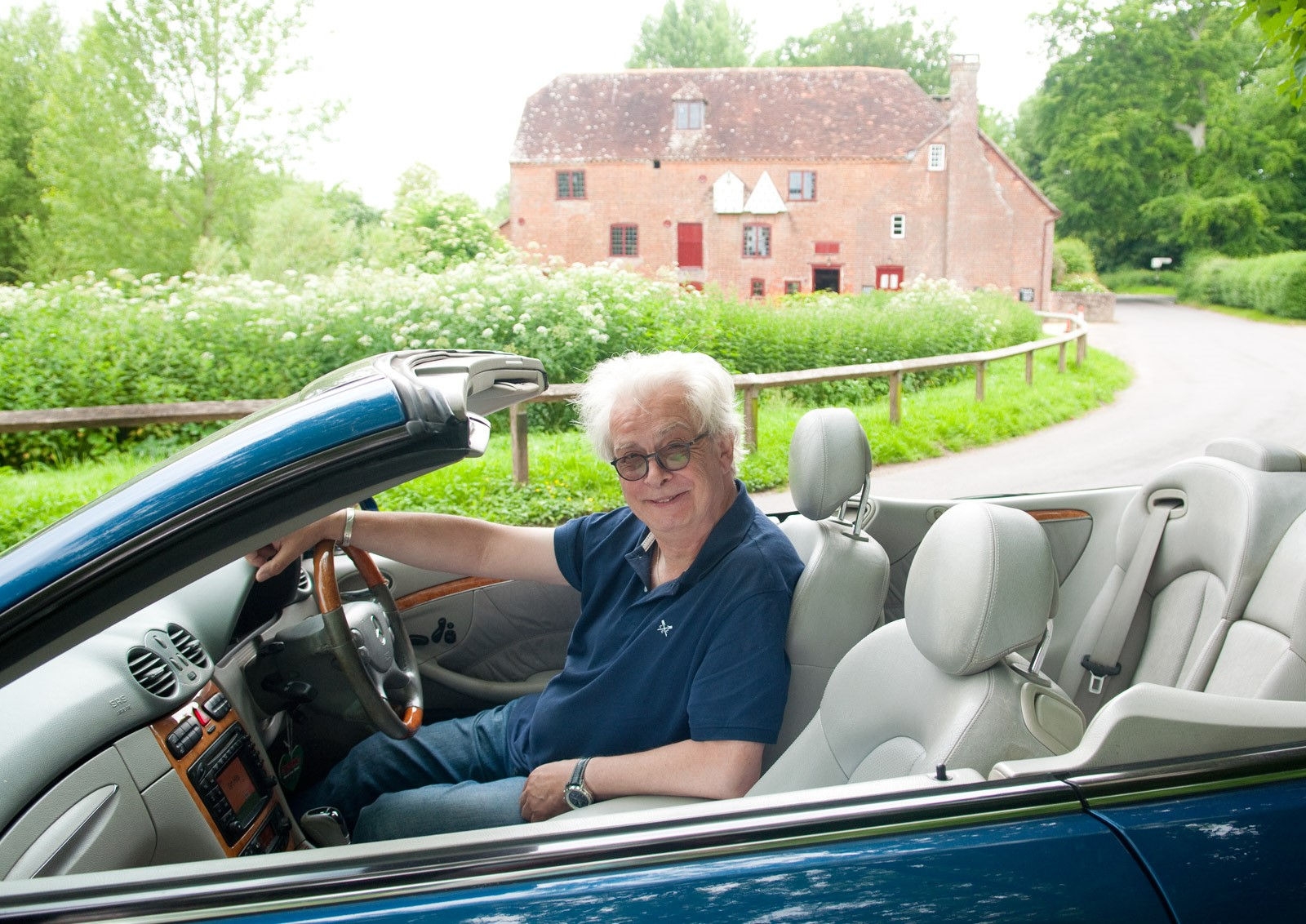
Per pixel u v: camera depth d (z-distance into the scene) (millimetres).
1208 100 47094
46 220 34031
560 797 2000
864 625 2076
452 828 2047
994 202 36906
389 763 2334
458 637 2934
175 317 10320
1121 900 1104
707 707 1917
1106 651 2621
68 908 1077
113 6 25844
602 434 2090
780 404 11602
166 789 1696
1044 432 10961
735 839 1138
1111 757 1257
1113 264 50281
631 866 1113
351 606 2172
